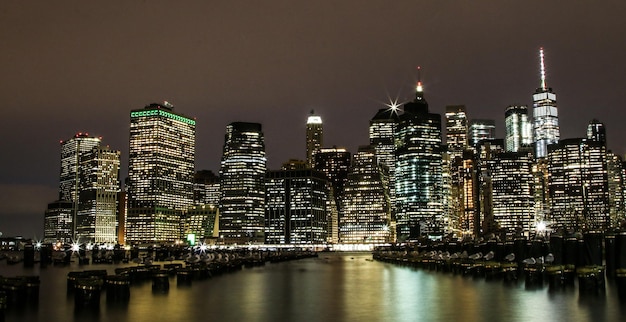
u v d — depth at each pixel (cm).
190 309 11262
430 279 19450
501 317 10125
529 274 15288
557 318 9944
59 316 10156
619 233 13650
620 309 10831
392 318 10175
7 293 11494
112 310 10956
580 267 13975
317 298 13412
